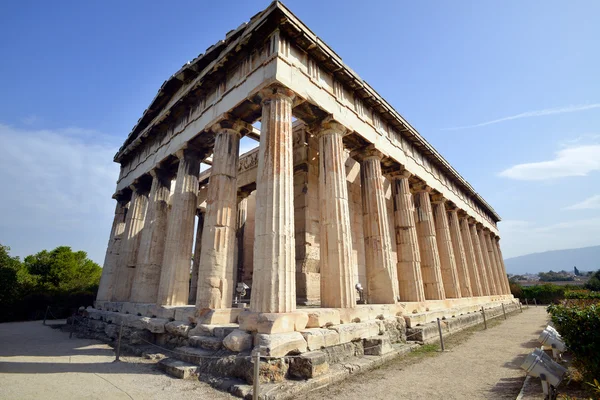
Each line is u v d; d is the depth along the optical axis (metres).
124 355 11.01
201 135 14.42
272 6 10.73
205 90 14.81
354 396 6.80
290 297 8.96
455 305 19.42
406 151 18.58
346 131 13.60
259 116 13.02
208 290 10.89
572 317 7.15
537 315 27.23
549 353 10.97
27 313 30.33
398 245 16.97
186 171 15.05
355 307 11.05
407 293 15.99
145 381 7.83
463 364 9.65
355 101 14.73
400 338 12.36
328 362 8.63
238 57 12.88
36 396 6.76
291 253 9.45
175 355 9.47
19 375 8.42
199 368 8.30
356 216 20.27
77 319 20.44
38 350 12.27
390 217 24.23
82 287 37.78
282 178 9.98
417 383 7.74
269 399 6.36
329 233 11.69
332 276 11.19
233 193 12.44
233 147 12.93
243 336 8.27
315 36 12.06
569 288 48.47
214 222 11.71
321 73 12.91
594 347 6.53
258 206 9.91
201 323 10.26
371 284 13.99
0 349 12.56
